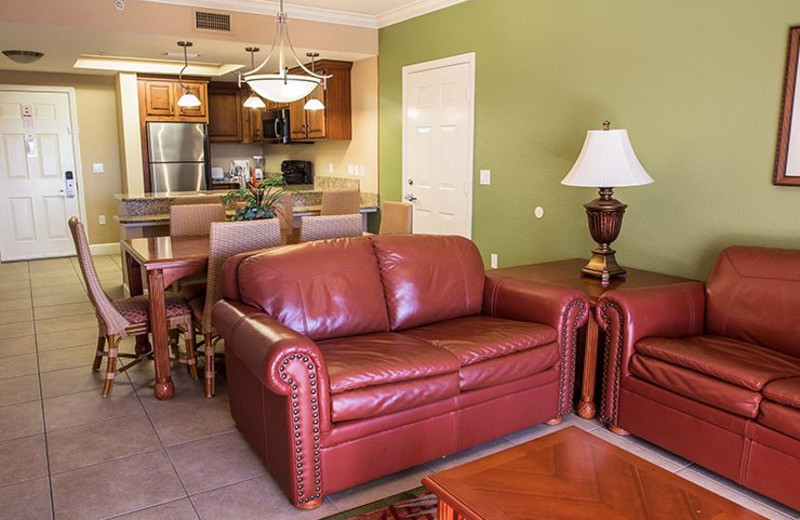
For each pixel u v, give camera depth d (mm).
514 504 1539
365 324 2869
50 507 2232
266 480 2428
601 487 1623
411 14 5348
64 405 3141
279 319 2658
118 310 3340
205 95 7645
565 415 3041
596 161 3102
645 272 3531
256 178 3818
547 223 4277
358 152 6477
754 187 3049
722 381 2338
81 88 7395
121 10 4605
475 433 2584
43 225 7418
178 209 4156
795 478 2115
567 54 3975
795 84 2830
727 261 2896
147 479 2432
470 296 3191
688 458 2482
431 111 5293
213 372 3289
